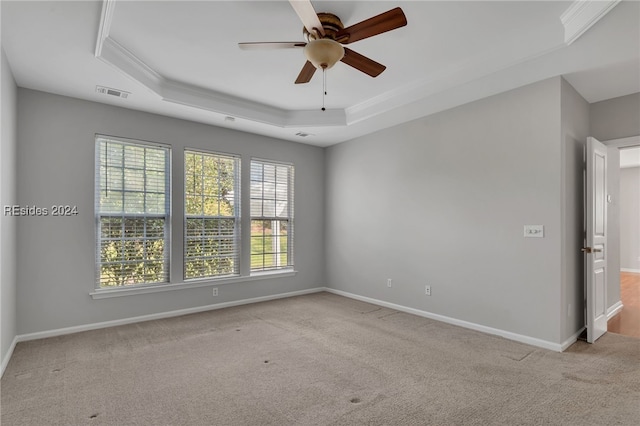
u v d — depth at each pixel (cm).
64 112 361
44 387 242
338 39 236
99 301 379
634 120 346
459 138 390
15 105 326
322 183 594
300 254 561
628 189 802
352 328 379
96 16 229
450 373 264
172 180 430
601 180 356
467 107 383
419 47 298
